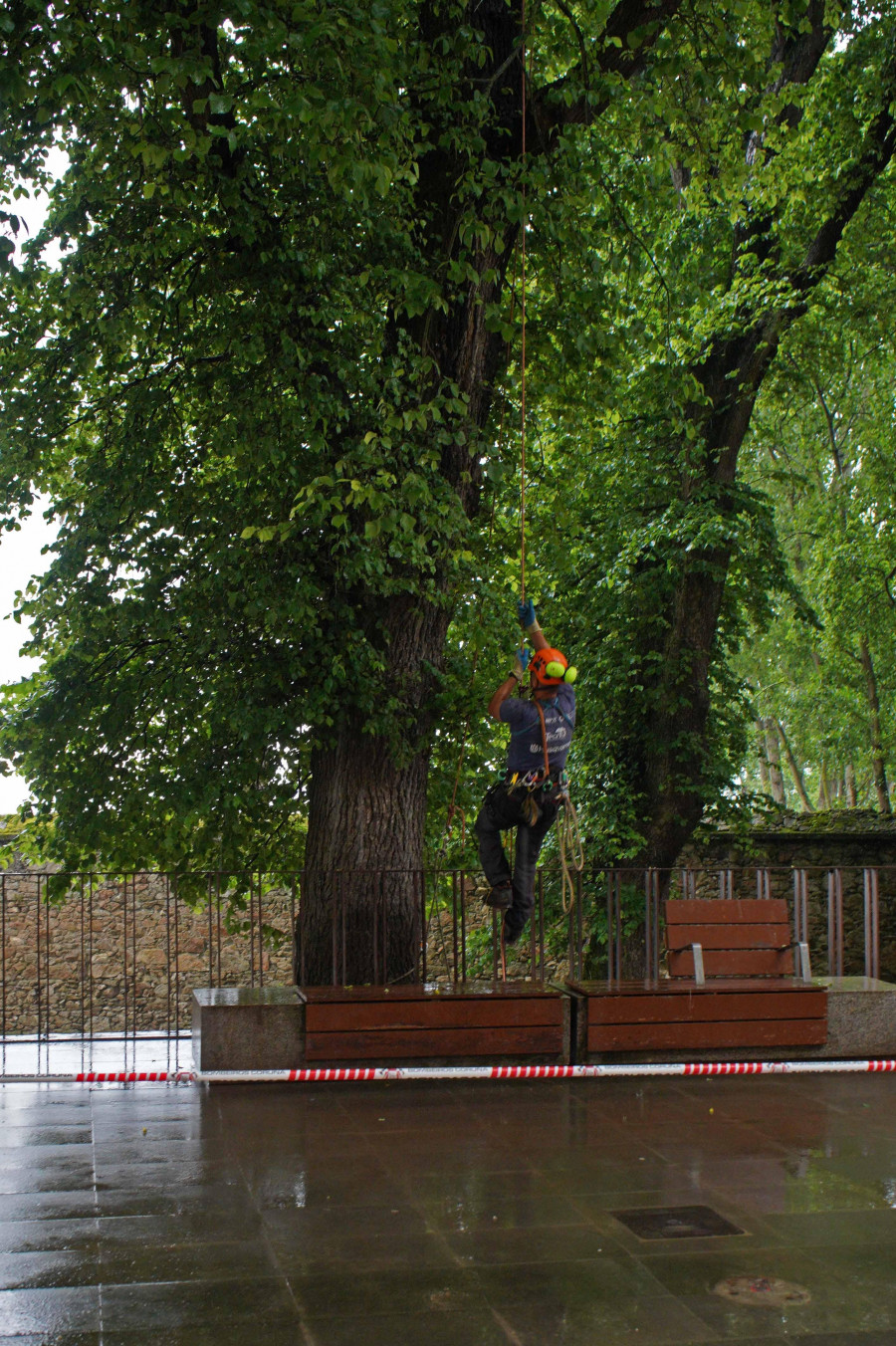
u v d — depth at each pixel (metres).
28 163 9.11
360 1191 5.51
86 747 11.62
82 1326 4.01
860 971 19.53
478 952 18.72
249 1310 4.14
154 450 11.41
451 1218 5.13
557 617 17.33
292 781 11.61
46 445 11.27
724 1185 5.62
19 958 19.55
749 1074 8.11
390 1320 4.05
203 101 7.70
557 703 7.12
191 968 19.84
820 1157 6.11
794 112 14.83
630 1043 8.20
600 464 16.59
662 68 10.02
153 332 10.95
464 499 10.30
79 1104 7.27
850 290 16.50
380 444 9.04
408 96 9.55
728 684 18.06
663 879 17.00
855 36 14.17
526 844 7.17
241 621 10.75
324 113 7.23
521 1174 5.79
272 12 7.26
